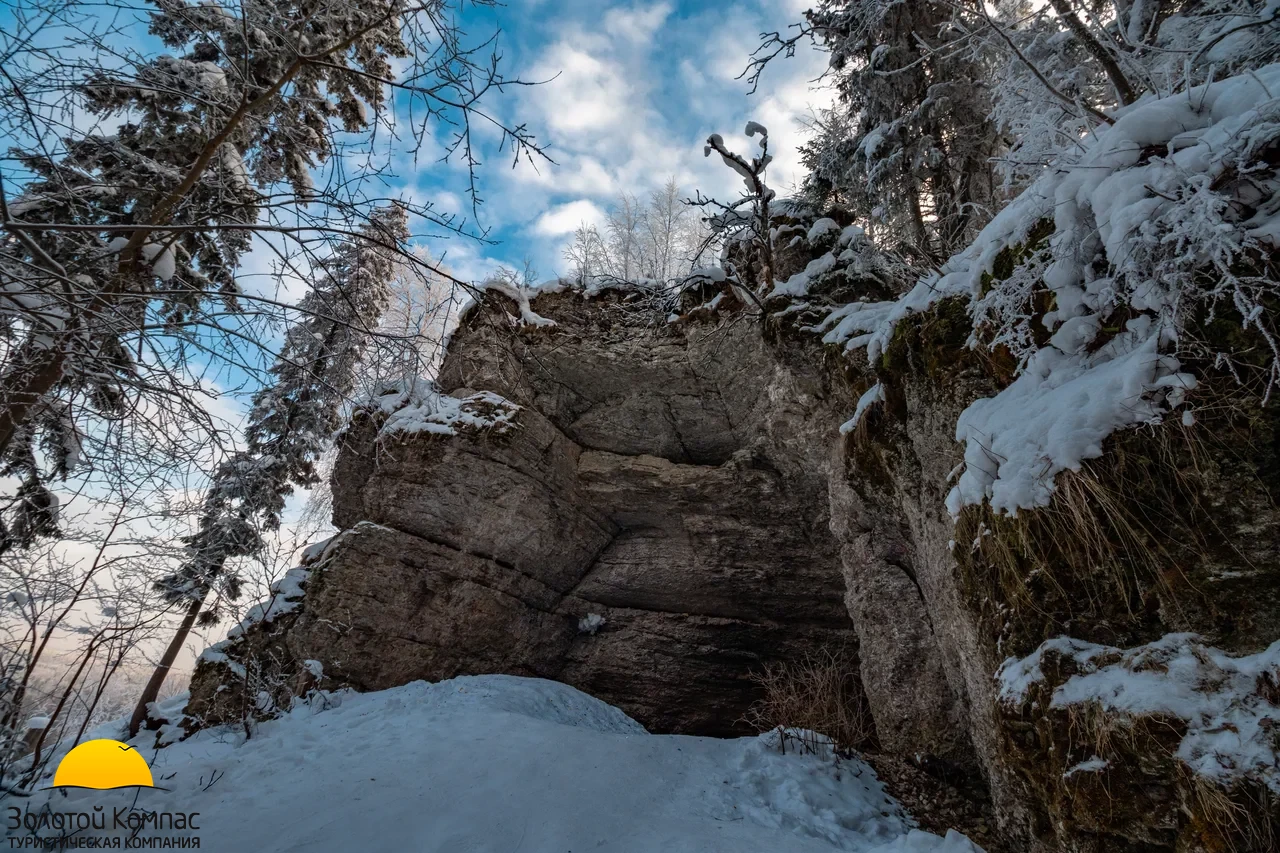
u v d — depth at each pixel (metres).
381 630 9.63
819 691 8.23
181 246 4.55
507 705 8.75
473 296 4.23
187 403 3.69
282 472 9.84
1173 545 2.94
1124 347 3.40
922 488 5.43
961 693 5.95
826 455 7.91
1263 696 2.49
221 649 9.62
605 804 5.48
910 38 8.61
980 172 8.84
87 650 4.75
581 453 11.17
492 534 10.40
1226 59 3.82
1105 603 3.19
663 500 10.59
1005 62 4.98
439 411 10.63
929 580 5.86
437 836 4.79
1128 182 3.13
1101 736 2.89
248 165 4.88
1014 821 4.34
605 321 10.82
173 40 4.23
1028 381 3.90
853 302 7.36
